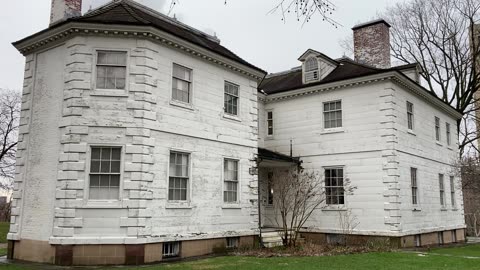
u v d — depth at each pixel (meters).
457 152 28.31
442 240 24.06
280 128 23.72
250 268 12.38
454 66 32.59
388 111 19.89
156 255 14.27
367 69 21.56
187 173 16.08
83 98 14.23
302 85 22.84
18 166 15.53
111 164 14.13
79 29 14.51
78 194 13.63
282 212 19.25
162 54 15.53
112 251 13.49
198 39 19.53
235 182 18.34
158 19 19.03
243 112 19.16
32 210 14.73
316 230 21.22
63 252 13.28
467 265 13.17
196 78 16.94
